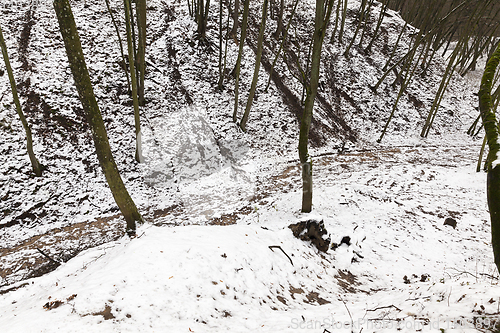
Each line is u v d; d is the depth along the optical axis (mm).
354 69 23266
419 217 10391
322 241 7426
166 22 19328
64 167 10773
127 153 12336
